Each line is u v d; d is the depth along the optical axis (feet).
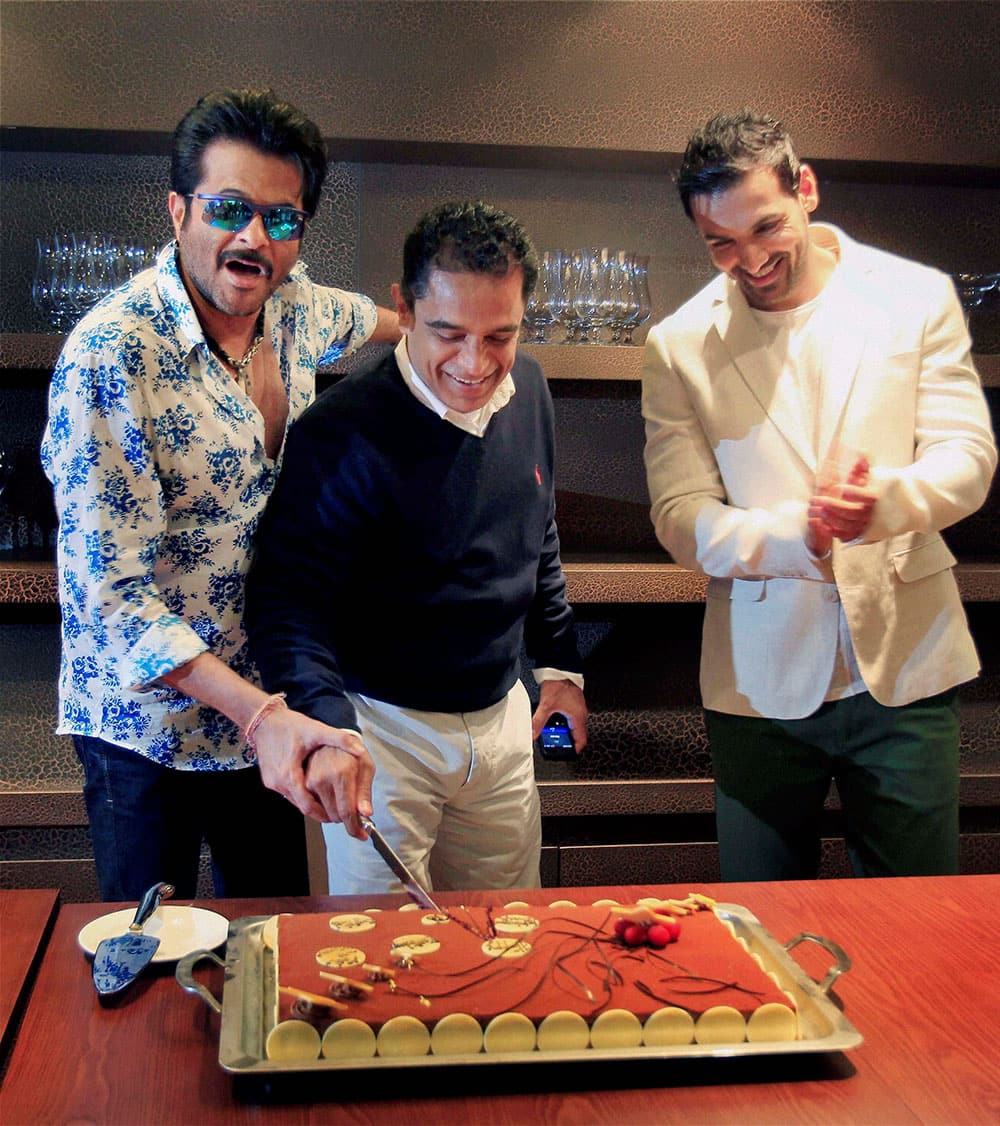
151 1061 3.52
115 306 5.12
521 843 6.23
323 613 5.39
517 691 6.34
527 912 4.25
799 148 8.51
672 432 6.23
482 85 8.25
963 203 9.34
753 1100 3.33
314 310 6.32
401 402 5.42
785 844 6.28
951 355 5.84
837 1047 3.39
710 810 8.74
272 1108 3.29
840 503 5.26
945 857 6.03
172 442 5.15
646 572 8.27
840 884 4.79
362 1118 3.24
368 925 4.10
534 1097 3.35
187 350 5.17
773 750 6.11
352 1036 3.36
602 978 3.66
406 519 5.45
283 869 5.97
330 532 5.39
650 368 6.33
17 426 8.80
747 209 5.36
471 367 5.01
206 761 5.55
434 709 5.77
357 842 5.76
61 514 5.10
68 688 5.54
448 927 4.07
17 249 8.73
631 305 8.10
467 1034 3.40
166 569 5.36
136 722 5.39
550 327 8.57
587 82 8.31
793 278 5.67
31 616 8.61
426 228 4.91
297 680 4.99
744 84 8.43
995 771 9.28
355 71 8.17
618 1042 3.44
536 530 5.95
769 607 6.00
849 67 8.49
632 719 9.21
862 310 5.88
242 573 5.53
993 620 9.44
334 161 8.78
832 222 9.24
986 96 8.61
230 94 4.90
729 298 6.08
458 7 8.20
